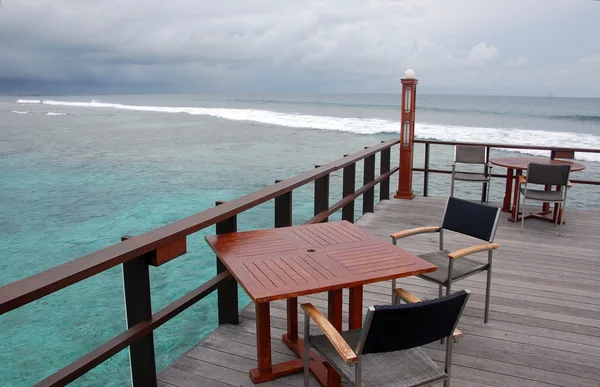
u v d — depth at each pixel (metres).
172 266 7.15
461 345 2.95
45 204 11.48
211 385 2.49
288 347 2.87
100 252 2.03
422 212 6.32
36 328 5.46
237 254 2.47
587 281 3.98
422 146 21.61
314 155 18.80
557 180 5.24
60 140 25.09
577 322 3.25
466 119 40.78
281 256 2.44
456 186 13.34
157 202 11.43
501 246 4.94
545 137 25.53
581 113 46.66
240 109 58.84
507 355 2.82
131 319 2.32
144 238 2.24
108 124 36.22
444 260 3.31
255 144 22.59
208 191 12.50
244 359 2.75
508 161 6.01
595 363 2.73
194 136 26.47
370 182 6.11
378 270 2.23
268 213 10.50
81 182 14.01
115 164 17.16
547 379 2.57
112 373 4.37
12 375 4.49
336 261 2.36
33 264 7.68
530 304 3.54
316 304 3.54
